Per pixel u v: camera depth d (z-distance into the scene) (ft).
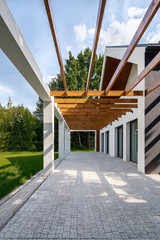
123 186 16.11
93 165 29.35
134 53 24.95
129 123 35.19
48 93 19.65
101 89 46.78
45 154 21.99
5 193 14.17
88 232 8.49
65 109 30.94
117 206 11.55
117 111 30.99
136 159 31.53
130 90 20.31
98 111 31.14
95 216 10.14
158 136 22.18
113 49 31.01
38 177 20.63
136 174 21.58
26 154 63.52
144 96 22.40
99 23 8.61
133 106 26.37
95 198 13.00
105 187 15.78
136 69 31.96
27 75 13.38
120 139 43.34
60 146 36.99
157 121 22.33
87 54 95.30
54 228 8.82
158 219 9.80
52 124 22.27
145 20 9.00
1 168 27.35
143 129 22.45
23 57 10.58
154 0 8.07
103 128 64.90
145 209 11.10
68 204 11.87
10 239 7.91
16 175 20.66
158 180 18.44
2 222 9.54
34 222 9.41
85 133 103.35
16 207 11.62
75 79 88.74
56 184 16.76
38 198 12.98
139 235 8.27
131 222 9.46
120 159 39.50
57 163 31.45
